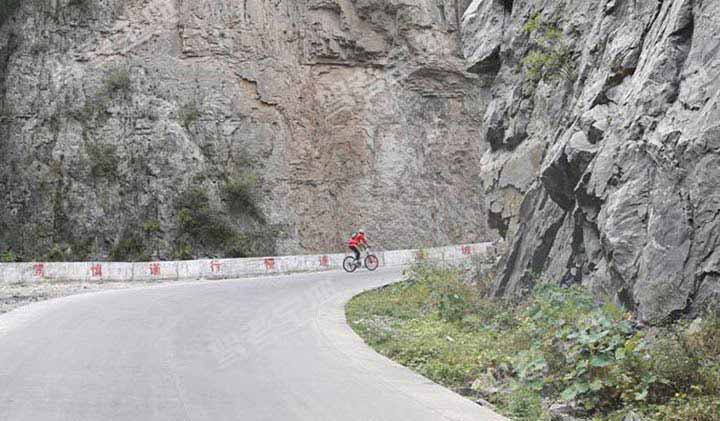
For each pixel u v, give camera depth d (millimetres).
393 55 41812
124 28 37969
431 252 34312
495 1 20094
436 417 6727
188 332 11797
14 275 24969
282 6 40594
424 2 42656
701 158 8953
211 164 36312
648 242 9406
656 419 6344
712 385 6711
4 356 9484
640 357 7184
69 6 37875
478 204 40906
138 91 36562
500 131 18297
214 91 37625
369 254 29594
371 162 39500
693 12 10195
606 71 12250
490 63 20203
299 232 37094
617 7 13148
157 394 7461
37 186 34531
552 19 16438
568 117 14008
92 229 33938
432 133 41344
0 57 36719
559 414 7008
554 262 12836
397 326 13156
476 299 14461
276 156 37906
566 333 7988
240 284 21641
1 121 35656
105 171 34875
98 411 6754
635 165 10266
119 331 11789
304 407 7031
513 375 8547
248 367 8984
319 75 40438
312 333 11875
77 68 36875
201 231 34531
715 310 8055
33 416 6562
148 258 33625
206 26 38656
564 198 12805
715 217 8641
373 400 7367
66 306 15328
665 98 10141
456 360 9523
